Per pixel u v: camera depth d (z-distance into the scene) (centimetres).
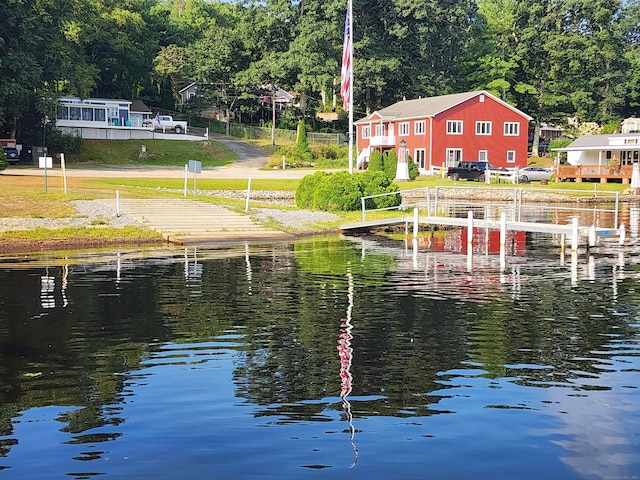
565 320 1444
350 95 4081
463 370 1088
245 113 10512
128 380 1042
